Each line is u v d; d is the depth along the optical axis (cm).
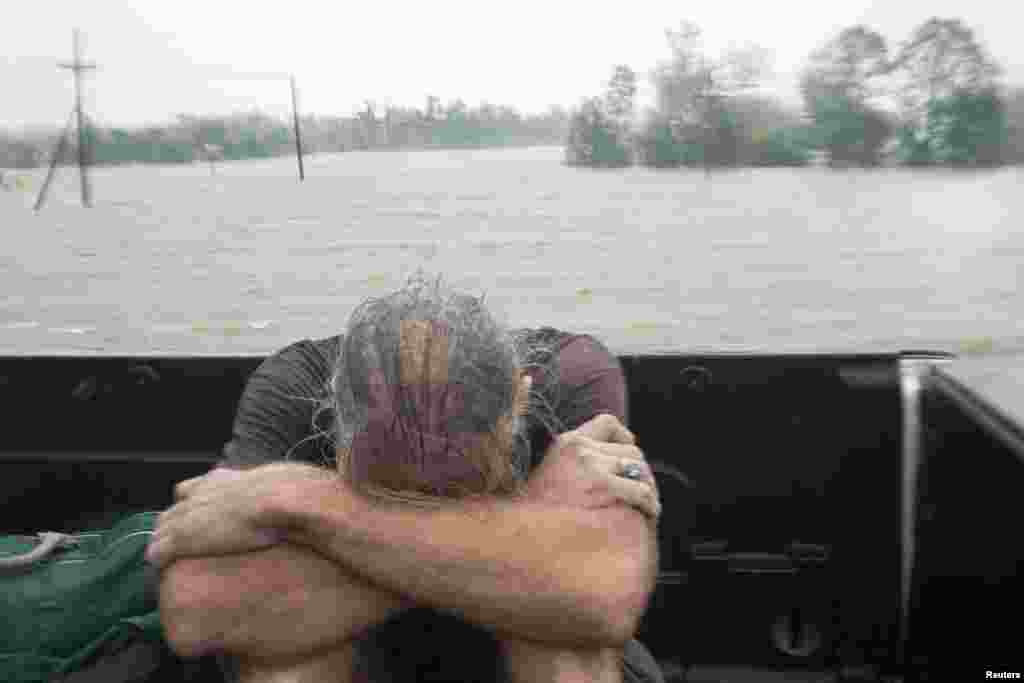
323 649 119
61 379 249
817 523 235
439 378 115
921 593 210
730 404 234
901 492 228
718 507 237
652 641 238
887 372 228
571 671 119
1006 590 153
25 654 167
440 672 125
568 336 181
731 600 236
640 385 235
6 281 250
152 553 121
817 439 233
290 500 116
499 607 114
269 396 165
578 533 117
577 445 131
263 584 117
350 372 119
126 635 167
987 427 164
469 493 118
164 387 249
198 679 168
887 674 234
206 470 252
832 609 235
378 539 114
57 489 256
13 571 172
